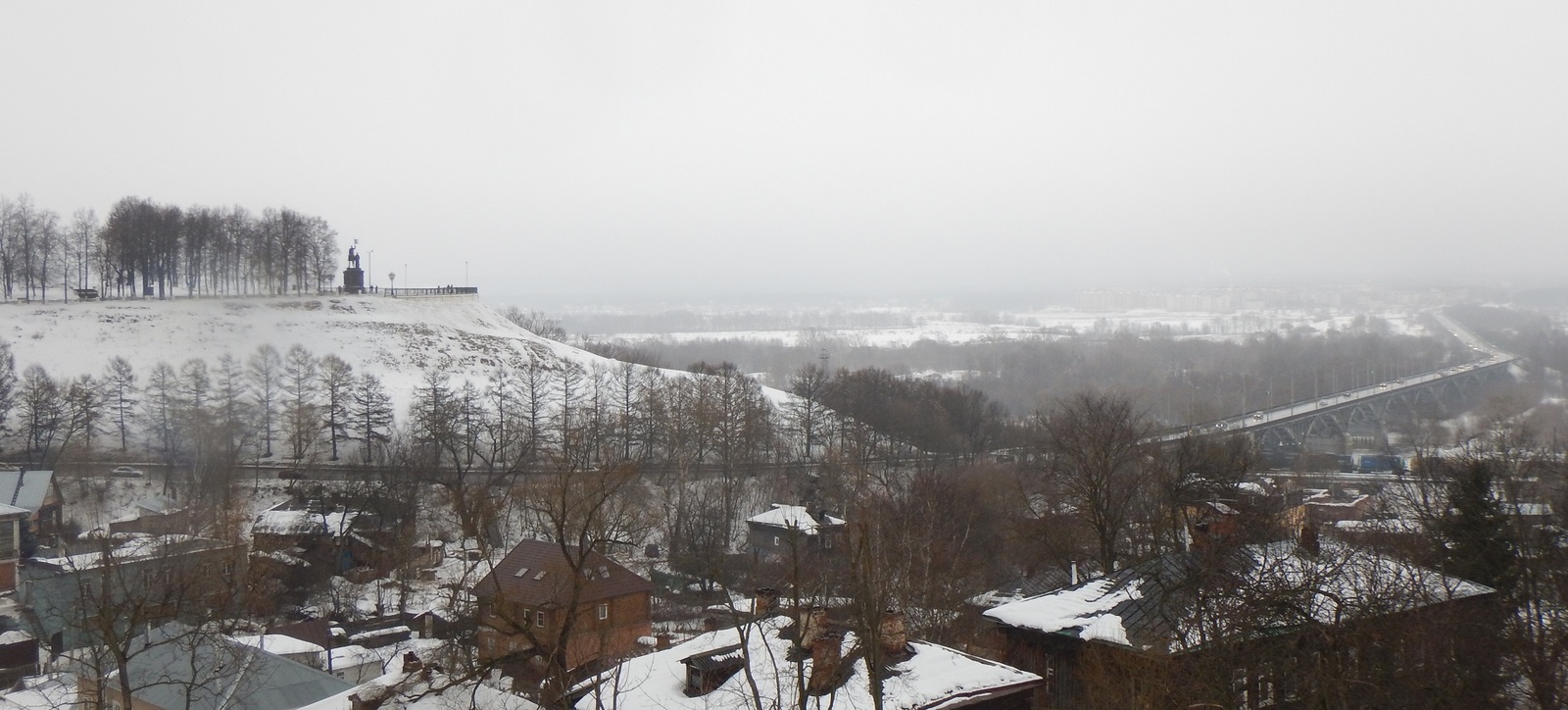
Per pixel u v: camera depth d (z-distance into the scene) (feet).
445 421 363.97
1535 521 160.45
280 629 202.80
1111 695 98.58
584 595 173.68
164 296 622.54
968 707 98.27
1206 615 96.48
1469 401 597.93
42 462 353.92
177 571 195.93
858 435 401.49
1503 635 102.78
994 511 279.69
